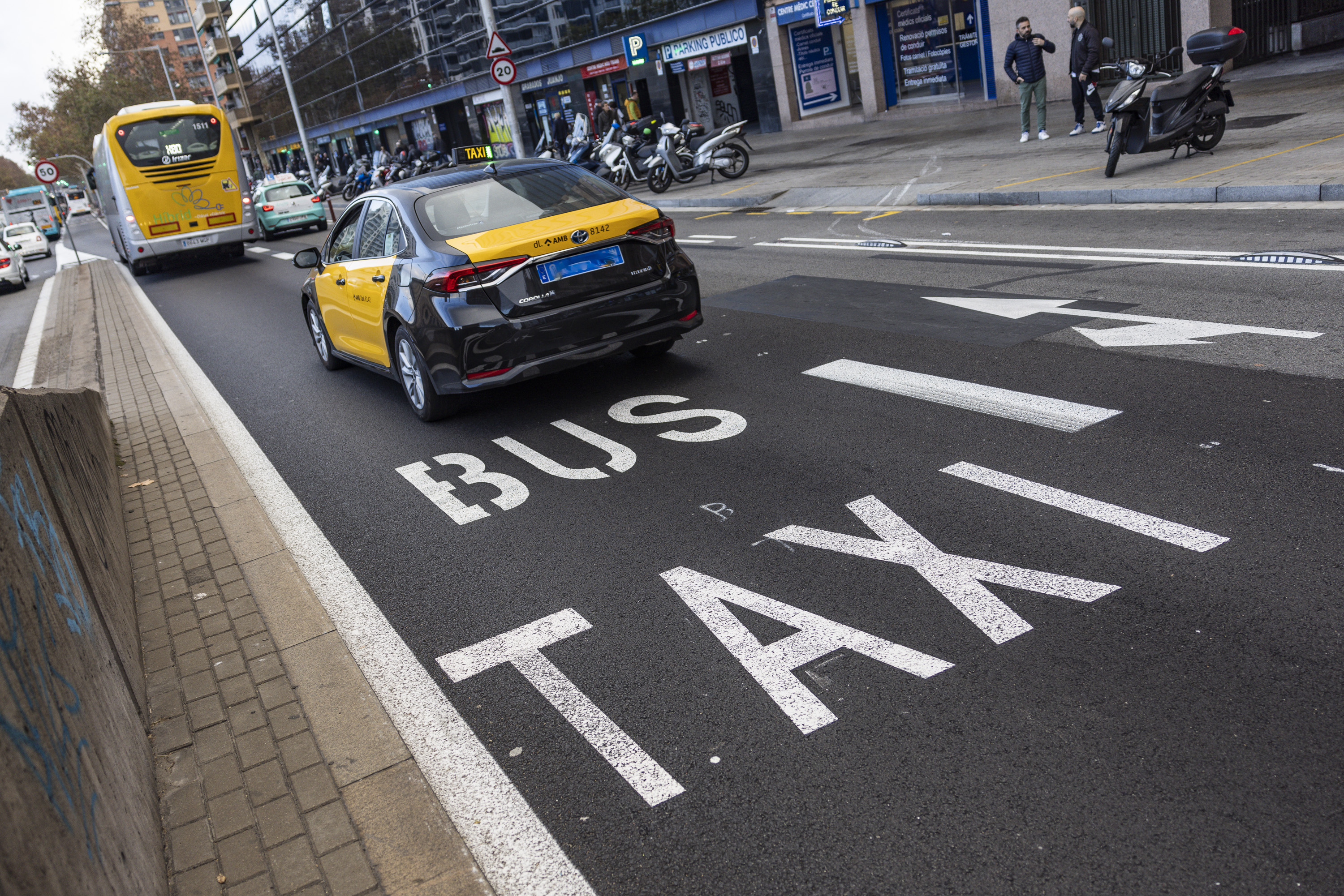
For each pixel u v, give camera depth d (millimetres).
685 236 14648
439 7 45812
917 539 4266
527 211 6801
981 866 2539
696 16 30266
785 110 28656
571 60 37000
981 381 6129
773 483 5117
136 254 23844
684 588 4180
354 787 3193
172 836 3061
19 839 1855
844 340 7590
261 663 4062
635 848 2807
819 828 2756
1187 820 2576
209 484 6594
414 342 6676
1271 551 3721
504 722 3488
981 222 11500
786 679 3447
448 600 4453
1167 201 10602
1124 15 20125
